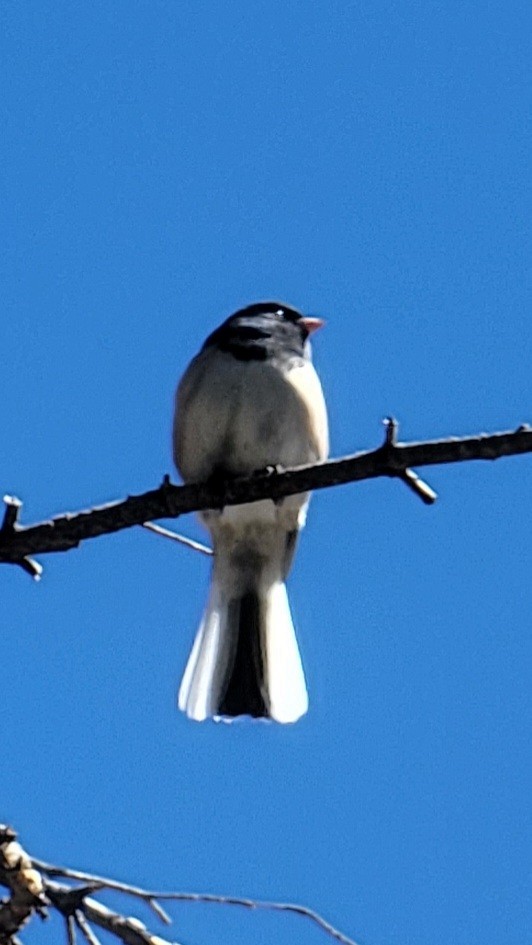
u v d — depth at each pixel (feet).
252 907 21.68
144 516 24.97
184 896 21.56
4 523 24.29
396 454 23.53
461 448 23.20
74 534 24.67
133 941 21.20
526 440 22.84
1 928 20.67
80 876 21.86
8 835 20.66
